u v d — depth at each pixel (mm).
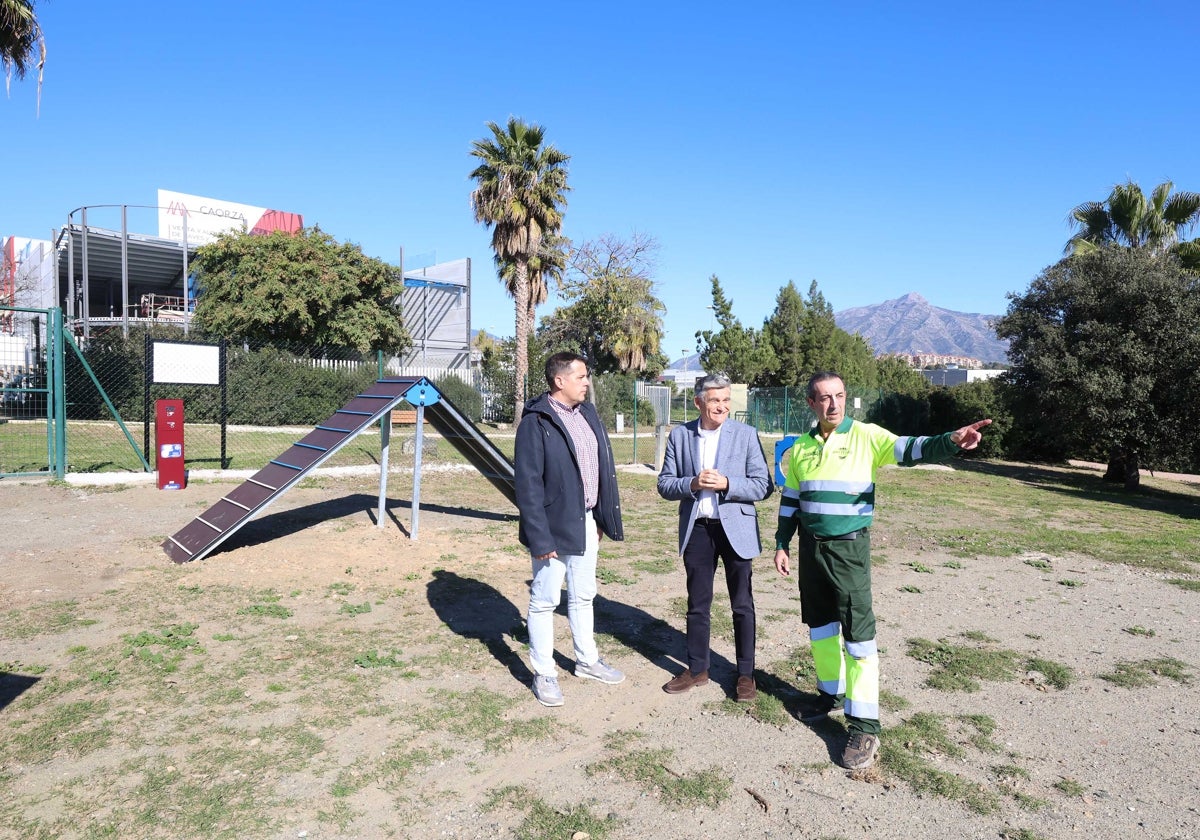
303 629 5297
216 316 27625
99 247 35375
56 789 3193
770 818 3146
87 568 6629
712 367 45125
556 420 4188
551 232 27406
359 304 30344
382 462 8836
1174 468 21500
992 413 26625
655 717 4094
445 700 4203
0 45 12578
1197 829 3137
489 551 7777
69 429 18094
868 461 3771
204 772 3363
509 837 2967
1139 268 17656
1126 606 6719
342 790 3244
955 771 3584
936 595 6898
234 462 14156
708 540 4359
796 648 5258
